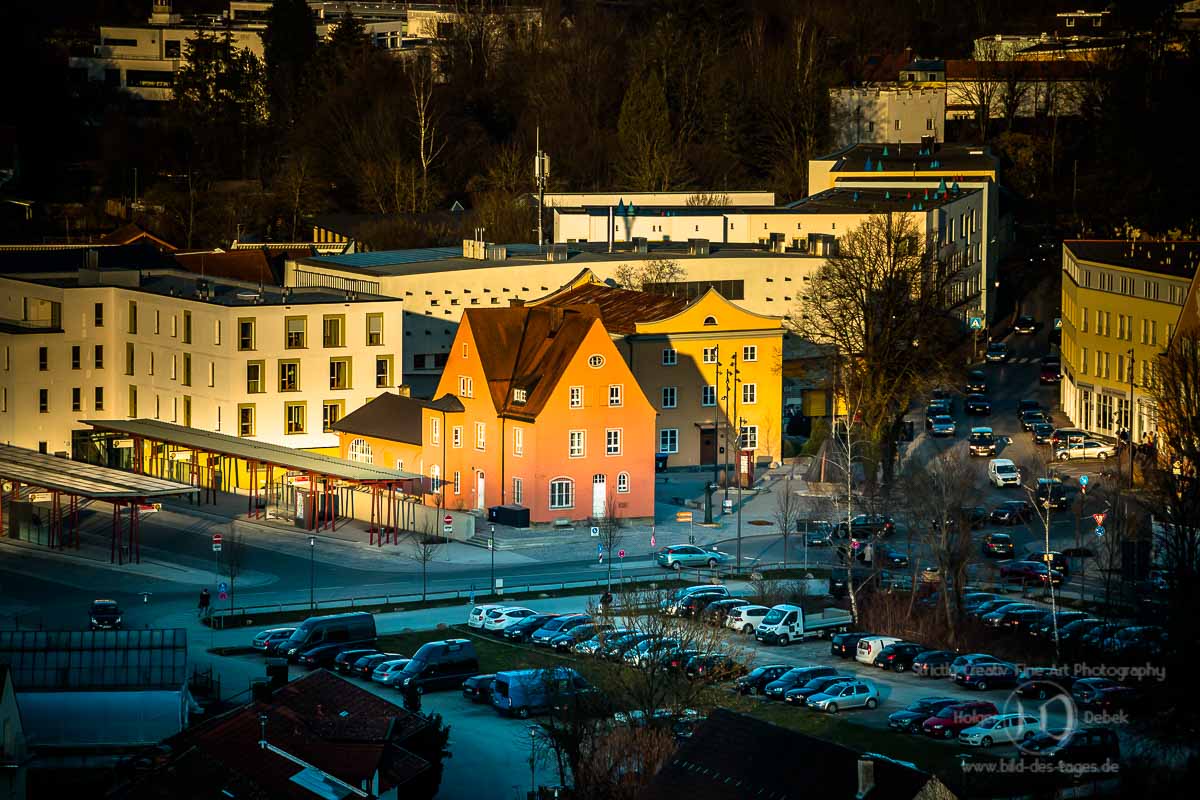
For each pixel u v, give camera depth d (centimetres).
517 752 12862
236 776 10094
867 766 9538
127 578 17438
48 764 11231
